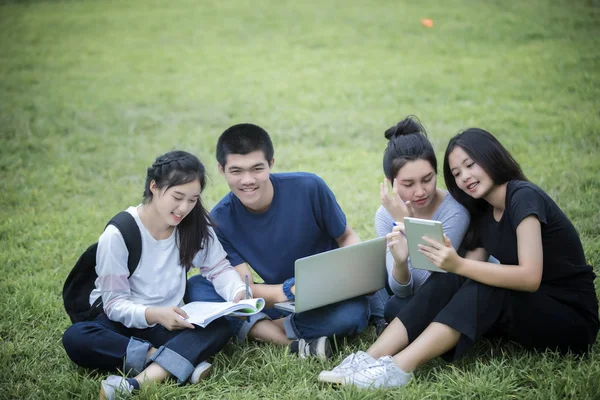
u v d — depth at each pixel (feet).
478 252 19.77
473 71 58.80
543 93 50.83
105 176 39.40
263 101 54.75
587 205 29.58
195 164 18.97
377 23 80.69
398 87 56.03
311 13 89.35
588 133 40.78
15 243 29.40
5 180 38.22
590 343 18.30
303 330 20.20
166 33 83.46
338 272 19.26
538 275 17.25
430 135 43.47
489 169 18.22
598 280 22.77
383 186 19.71
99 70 67.46
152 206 19.43
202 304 19.53
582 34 66.85
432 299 18.35
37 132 47.57
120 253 19.17
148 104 55.26
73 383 18.20
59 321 22.20
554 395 16.24
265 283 21.75
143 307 18.93
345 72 62.39
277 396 17.46
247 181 19.61
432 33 73.82
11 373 19.12
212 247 20.72
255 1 99.30
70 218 32.50
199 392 17.84
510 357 18.58
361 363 17.70
